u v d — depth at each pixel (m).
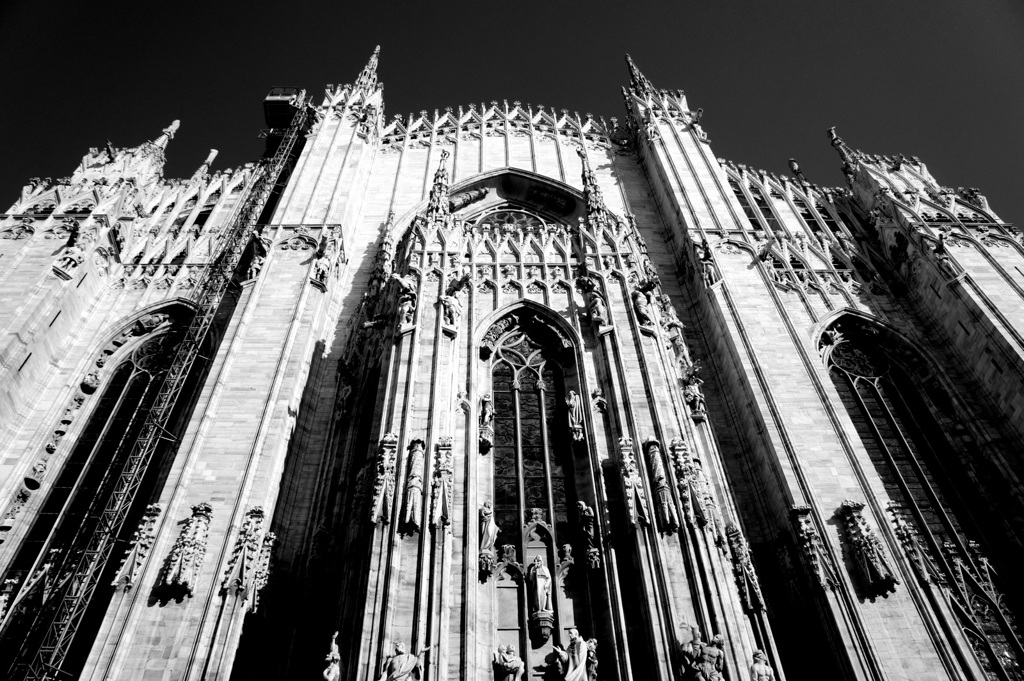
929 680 17.22
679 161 34.66
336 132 35.31
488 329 24.62
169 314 29.03
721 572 17.16
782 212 34.53
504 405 23.11
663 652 15.84
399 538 16.70
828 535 19.61
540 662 16.67
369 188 34.88
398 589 15.95
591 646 16.34
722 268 28.14
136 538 17.88
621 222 28.94
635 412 20.38
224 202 35.81
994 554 21.86
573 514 19.91
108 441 24.98
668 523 17.64
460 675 15.20
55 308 25.73
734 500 22.17
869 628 18.08
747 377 23.73
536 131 40.06
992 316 24.88
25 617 19.81
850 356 27.83
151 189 33.94
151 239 32.03
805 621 19.14
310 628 18.30
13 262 26.48
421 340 21.36
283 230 28.58
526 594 17.88
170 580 16.91
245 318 24.30
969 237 28.38
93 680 15.41
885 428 25.53
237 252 31.38
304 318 25.00
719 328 26.19
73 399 25.62
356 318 26.16
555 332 24.64
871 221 32.69
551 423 22.52
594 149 39.06
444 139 39.12
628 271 25.09
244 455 20.20
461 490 18.53
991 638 19.59
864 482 20.80
